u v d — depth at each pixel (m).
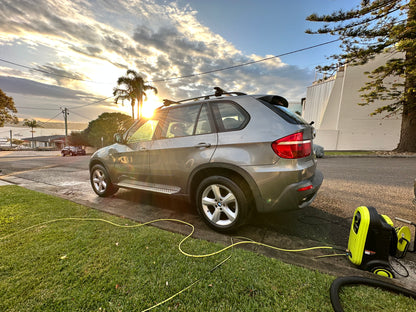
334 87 16.06
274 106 2.22
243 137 2.15
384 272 1.53
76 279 1.48
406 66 9.35
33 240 2.02
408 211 2.95
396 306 1.24
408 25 8.19
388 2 8.83
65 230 2.24
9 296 1.33
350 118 15.21
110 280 1.47
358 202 3.35
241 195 2.16
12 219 2.54
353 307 1.24
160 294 1.35
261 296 1.33
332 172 6.08
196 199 2.50
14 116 28.19
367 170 6.42
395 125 14.63
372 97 11.59
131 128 3.39
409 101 10.39
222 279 1.49
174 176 2.68
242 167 2.11
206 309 1.24
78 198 3.71
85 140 35.25
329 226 2.49
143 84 20.62
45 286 1.41
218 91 2.58
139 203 3.41
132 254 1.79
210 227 2.40
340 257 1.83
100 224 2.42
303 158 2.03
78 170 8.21
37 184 5.14
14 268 1.60
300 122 2.19
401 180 4.95
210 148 2.34
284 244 2.06
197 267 1.62
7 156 21.75
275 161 1.99
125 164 3.33
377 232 1.56
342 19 9.61
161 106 3.12
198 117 2.57
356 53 10.67
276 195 2.02
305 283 1.44
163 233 2.20
